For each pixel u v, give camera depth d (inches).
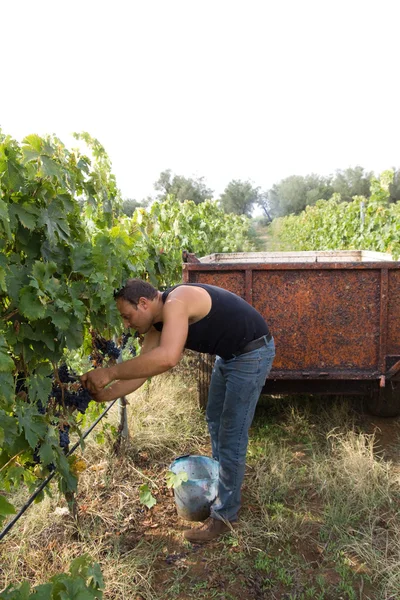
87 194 124.1
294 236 1117.1
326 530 123.7
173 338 102.3
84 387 106.8
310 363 163.2
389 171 426.6
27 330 90.2
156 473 151.6
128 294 106.1
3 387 76.0
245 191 3299.7
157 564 114.8
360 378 161.3
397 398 179.0
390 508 131.0
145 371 101.3
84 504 134.6
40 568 110.3
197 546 120.7
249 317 117.6
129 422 177.2
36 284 83.8
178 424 179.9
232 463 120.6
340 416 183.3
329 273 158.4
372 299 159.0
